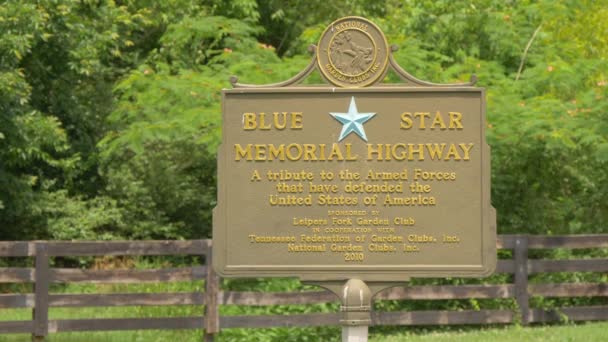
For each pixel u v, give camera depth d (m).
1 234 19.92
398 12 22.48
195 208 21.28
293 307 13.96
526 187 16.52
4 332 12.42
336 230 8.50
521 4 19.36
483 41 18.56
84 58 19.61
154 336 13.56
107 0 20.81
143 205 20.53
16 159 18.56
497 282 15.05
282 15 26.22
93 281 12.67
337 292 8.55
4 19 17.33
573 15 20.27
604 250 15.91
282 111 8.54
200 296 12.99
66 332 13.45
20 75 17.53
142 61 23.20
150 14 23.56
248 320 13.11
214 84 16.09
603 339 12.56
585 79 17.58
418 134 8.50
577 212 16.95
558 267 14.23
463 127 8.49
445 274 8.45
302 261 8.49
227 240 8.51
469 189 8.48
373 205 8.50
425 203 8.48
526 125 14.77
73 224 19.59
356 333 8.41
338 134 8.52
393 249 8.48
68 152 20.42
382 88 8.51
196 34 19.83
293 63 16.12
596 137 14.86
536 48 18.23
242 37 18.48
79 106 20.70
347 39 8.58
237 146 8.53
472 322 14.00
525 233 16.56
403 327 14.56
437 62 16.86
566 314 14.32
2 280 12.41
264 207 8.52
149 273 12.81
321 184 8.52
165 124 15.81
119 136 17.69
